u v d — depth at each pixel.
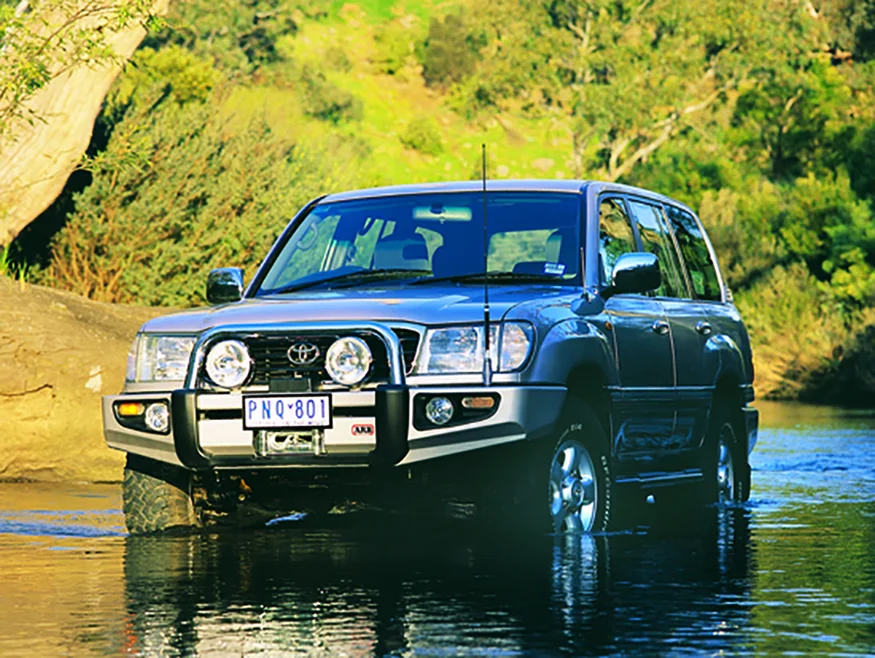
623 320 21.22
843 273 82.44
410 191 22.72
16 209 42.97
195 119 51.56
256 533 20.50
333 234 22.58
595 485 20.11
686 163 117.00
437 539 19.67
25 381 29.39
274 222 51.03
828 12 160.25
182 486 20.66
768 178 115.25
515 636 13.13
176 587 15.86
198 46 178.12
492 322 18.98
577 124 153.75
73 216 47.31
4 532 20.84
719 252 86.69
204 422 19.28
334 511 22.52
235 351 19.25
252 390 19.20
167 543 19.50
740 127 119.44
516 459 18.91
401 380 18.81
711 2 151.50
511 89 161.50
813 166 112.38
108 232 47.53
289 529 20.94
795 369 71.69
